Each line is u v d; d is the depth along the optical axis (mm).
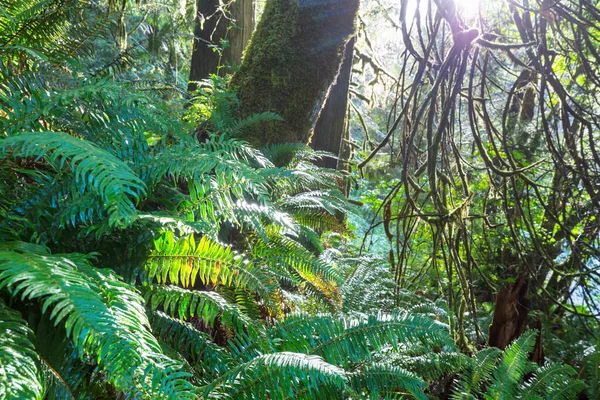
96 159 1430
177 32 6430
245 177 1839
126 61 3068
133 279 1856
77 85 2285
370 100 6426
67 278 1309
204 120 3645
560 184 5160
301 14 3582
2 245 1463
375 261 4188
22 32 2715
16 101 1778
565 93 3896
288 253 2541
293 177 2814
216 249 2010
